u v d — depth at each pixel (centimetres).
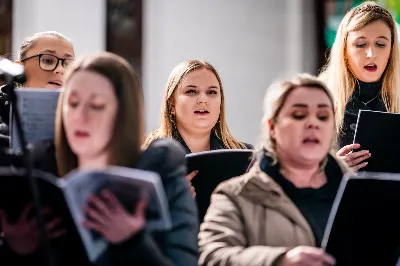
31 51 541
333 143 386
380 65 569
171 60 1056
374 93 576
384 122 481
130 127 350
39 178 323
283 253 336
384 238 344
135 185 316
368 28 568
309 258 329
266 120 371
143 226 321
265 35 1072
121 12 1059
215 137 582
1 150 389
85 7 1032
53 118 415
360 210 339
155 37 1059
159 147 360
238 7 1064
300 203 367
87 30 1034
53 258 333
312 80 368
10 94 351
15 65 352
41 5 1014
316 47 1085
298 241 358
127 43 1061
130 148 351
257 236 359
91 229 323
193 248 354
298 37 1079
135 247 321
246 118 1066
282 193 362
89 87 344
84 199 320
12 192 330
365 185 335
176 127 574
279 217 360
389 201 338
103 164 351
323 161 374
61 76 540
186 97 561
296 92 363
